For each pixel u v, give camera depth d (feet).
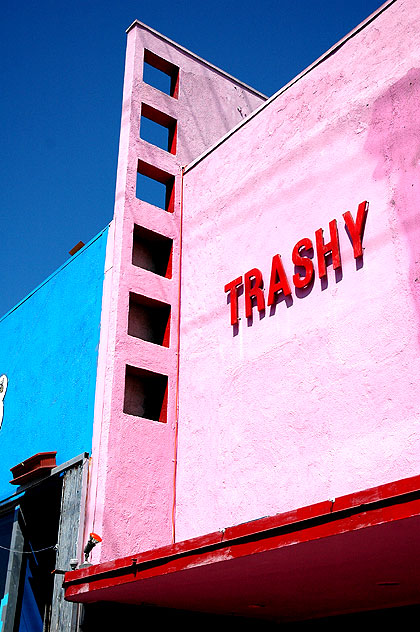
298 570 21.85
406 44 29.81
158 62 45.93
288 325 31.14
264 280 33.30
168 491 34.09
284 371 30.50
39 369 43.73
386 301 27.04
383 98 30.01
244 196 36.58
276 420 30.04
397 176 28.22
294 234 32.30
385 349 26.45
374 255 28.12
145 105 43.29
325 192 31.37
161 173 42.01
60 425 38.88
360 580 22.90
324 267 29.99
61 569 32.30
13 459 42.42
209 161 40.60
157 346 37.27
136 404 37.11
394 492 16.67
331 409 27.73
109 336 36.76
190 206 40.96
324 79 33.60
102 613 28.48
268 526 19.65
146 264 40.60
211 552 21.33
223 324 35.06
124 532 31.86
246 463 30.73
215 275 36.81
